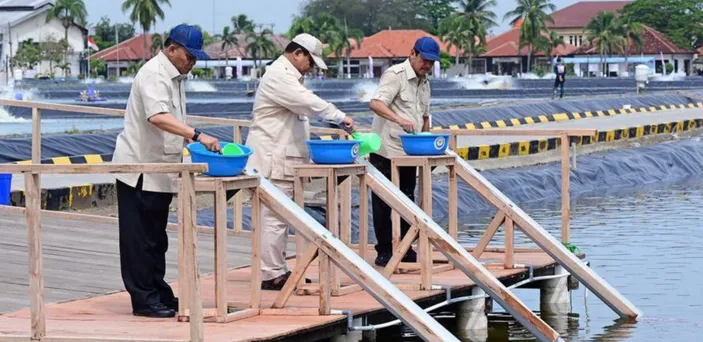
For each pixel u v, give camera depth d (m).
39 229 7.82
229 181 8.47
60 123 34.75
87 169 7.59
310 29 104.94
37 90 56.88
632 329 11.21
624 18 116.31
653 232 18.03
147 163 8.12
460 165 11.76
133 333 8.11
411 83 11.29
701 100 45.72
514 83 76.19
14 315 8.95
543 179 24.56
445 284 10.57
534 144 27.31
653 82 74.19
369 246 13.13
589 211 21.39
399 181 11.36
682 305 12.33
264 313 9.04
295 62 9.85
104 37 140.62
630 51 119.06
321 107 9.73
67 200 17.22
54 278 10.50
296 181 9.65
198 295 7.64
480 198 21.89
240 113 38.31
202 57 8.71
